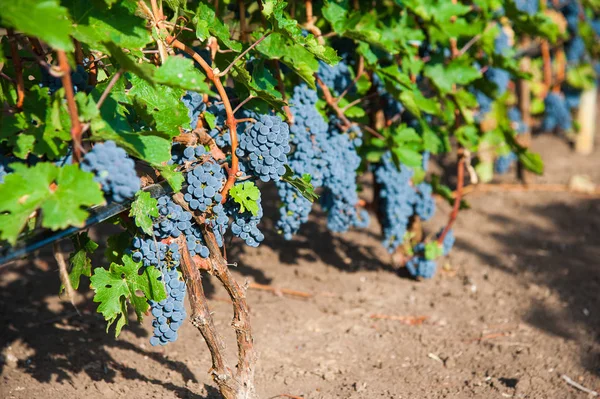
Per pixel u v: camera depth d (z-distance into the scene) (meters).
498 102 2.76
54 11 1.48
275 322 2.42
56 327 2.33
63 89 1.61
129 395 2.05
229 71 1.93
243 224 1.87
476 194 3.67
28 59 1.68
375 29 2.21
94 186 1.55
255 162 1.82
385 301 2.56
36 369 2.13
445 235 2.61
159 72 1.61
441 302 2.57
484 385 2.18
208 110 1.95
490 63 2.59
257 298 2.54
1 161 1.70
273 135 1.80
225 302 2.50
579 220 3.34
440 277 2.73
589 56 4.27
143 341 2.30
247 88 1.93
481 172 3.50
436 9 2.34
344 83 2.31
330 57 1.90
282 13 1.88
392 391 2.14
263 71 1.99
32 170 1.56
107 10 1.65
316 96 2.11
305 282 2.65
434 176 2.61
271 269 2.72
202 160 1.79
